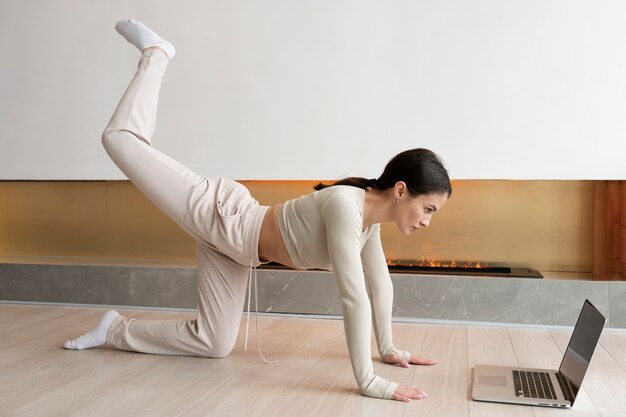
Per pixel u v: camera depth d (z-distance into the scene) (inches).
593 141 143.5
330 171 155.3
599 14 142.3
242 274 112.4
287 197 173.3
